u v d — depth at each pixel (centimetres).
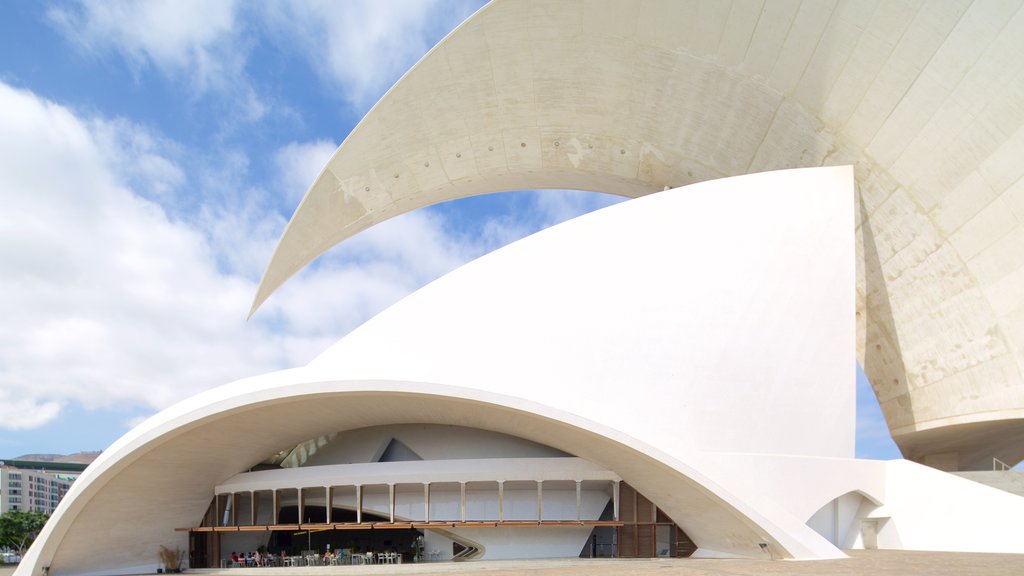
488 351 1598
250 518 2053
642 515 1667
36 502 9188
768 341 1616
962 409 2045
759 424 1567
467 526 1689
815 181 1767
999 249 1894
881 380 2406
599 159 2805
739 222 1692
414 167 2845
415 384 1416
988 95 1819
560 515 1742
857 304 2397
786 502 1488
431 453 1848
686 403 1552
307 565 1894
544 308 1616
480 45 2422
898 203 2117
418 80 2516
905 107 1994
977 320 1980
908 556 1259
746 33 2169
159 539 1834
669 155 2631
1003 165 1841
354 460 1905
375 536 2409
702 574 951
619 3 2255
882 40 1953
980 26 1772
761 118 2331
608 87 2506
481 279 1659
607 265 1641
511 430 1688
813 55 2098
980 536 1459
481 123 2705
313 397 1479
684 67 2339
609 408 1545
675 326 1596
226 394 1501
